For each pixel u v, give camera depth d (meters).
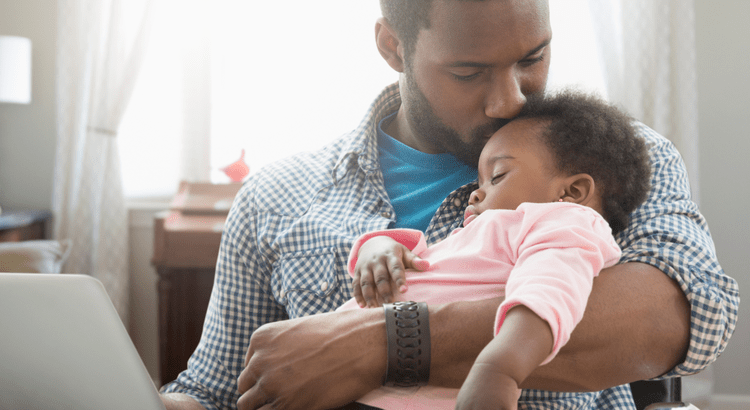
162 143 3.49
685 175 0.96
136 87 3.45
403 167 1.03
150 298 3.41
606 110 0.87
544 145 0.81
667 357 0.71
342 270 0.96
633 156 0.83
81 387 0.51
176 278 2.78
